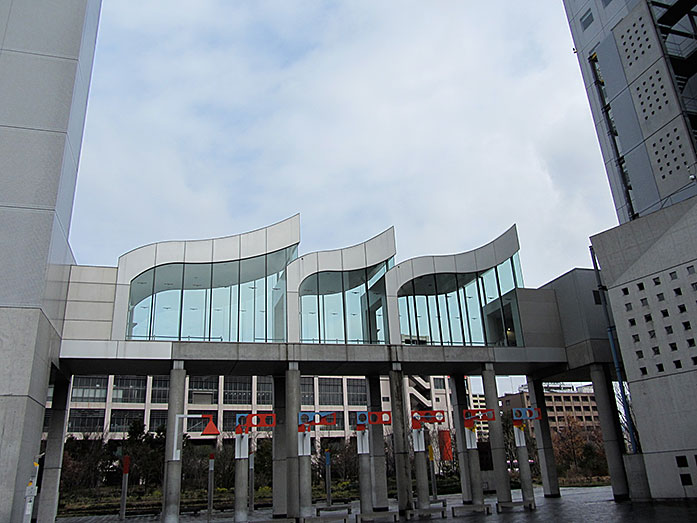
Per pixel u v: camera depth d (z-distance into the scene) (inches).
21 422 711.7
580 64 1393.9
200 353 1001.5
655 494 939.3
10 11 898.7
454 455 2434.8
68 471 1881.2
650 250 1000.9
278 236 1152.2
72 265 990.4
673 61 1128.8
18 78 863.7
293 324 1070.4
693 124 1091.3
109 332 974.4
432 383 3540.8
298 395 1029.8
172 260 1071.6
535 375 1343.5
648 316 988.6
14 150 824.9
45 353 806.5
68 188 908.0
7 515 676.1
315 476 2514.8
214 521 1090.7
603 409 1135.6
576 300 1213.7
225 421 3026.6
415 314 1190.9
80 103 952.3
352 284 1165.1
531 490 1072.2
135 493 1900.8
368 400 1234.0
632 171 1171.9
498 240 1263.5
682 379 922.7
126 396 2945.4
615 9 1285.7
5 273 764.0
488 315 1234.6
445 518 938.1
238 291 1089.4
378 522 964.6
